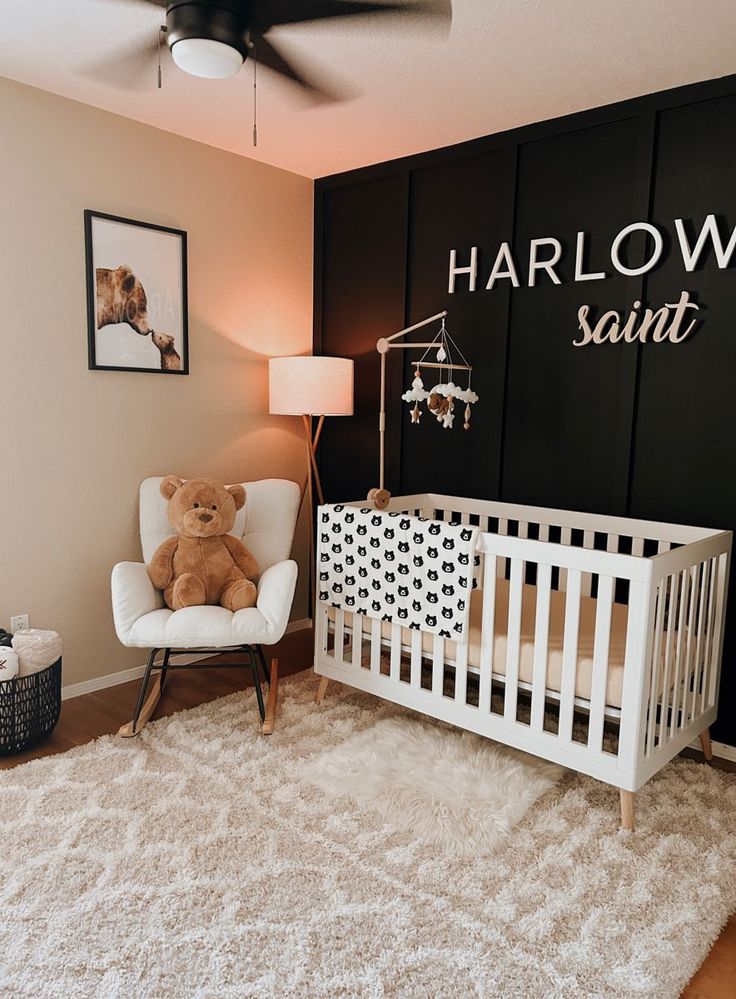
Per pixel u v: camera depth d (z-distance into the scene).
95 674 3.16
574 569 2.16
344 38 2.23
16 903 1.78
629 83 2.56
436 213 3.38
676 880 1.92
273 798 2.26
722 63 2.39
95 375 3.02
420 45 2.28
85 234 2.91
